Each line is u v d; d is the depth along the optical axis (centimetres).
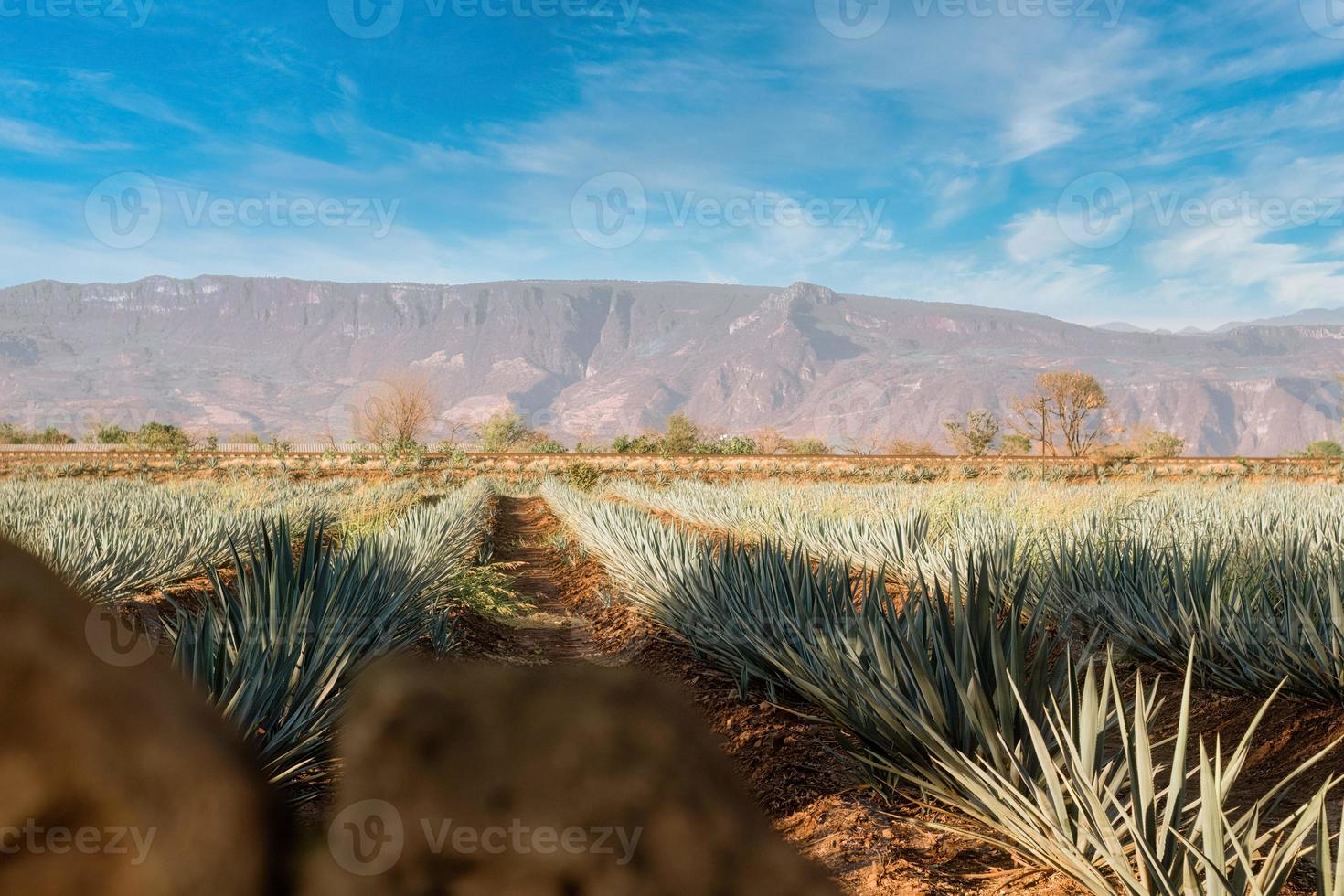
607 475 4653
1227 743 535
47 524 1143
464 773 42
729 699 601
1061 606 791
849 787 444
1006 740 402
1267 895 272
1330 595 582
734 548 880
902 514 1366
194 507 1625
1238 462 4662
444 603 895
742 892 43
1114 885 328
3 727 29
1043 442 6838
